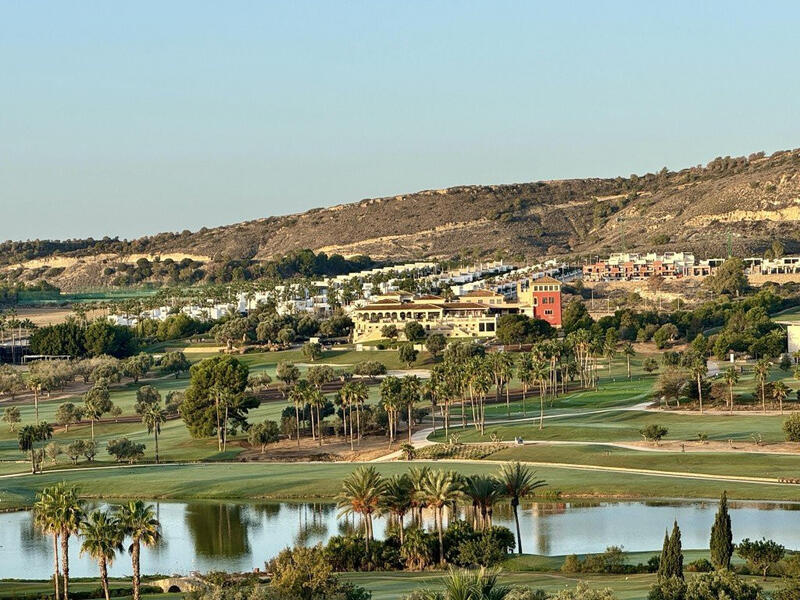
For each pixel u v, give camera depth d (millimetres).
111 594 166500
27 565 196875
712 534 157750
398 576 171000
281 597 137000
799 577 150500
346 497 191250
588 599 120375
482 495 188625
